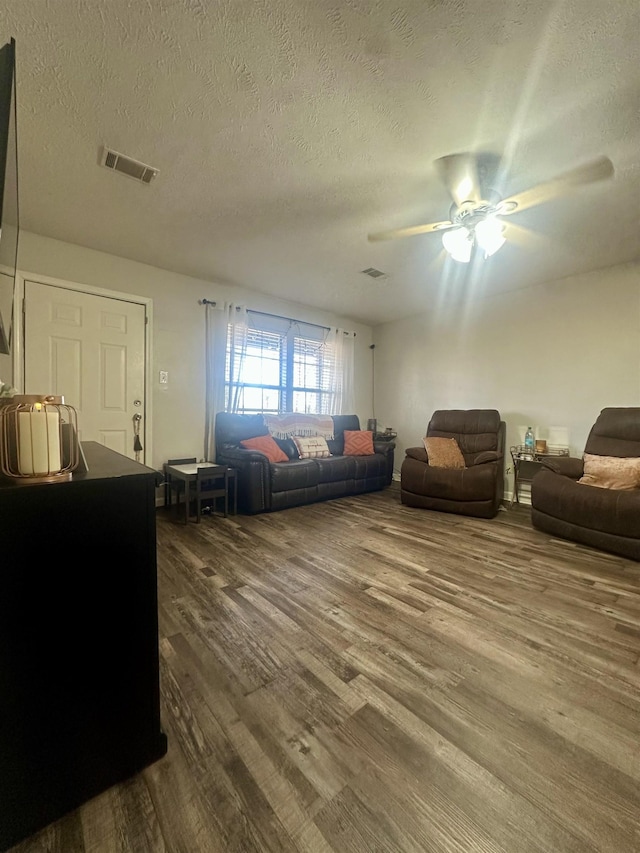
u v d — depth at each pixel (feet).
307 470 13.10
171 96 5.32
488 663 4.83
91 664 3.11
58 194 7.77
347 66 4.86
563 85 5.08
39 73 4.91
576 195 7.64
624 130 5.88
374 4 4.12
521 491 13.73
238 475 11.97
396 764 3.41
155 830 2.84
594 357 12.04
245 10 4.18
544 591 6.80
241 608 6.13
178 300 12.42
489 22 4.31
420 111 5.57
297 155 6.56
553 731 3.79
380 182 7.31
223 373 13.48
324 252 10.65
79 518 3.05
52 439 3.03
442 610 6.13
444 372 16.38
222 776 3.27
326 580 7.20
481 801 3.08
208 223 8.99
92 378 10.68
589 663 4.84
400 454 18.16
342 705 4.11
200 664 4.76
